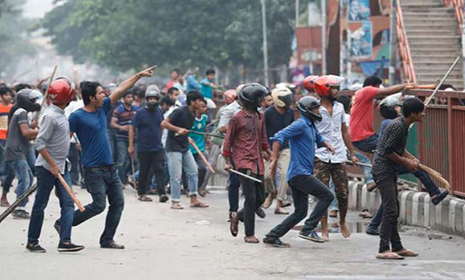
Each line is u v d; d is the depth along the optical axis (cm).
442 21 4828
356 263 1797
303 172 1992
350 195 2734
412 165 1848
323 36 6053
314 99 2011
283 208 2661
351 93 2958
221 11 9950
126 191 3397
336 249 1978
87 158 1953
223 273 1686
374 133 2566
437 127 2334
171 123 2809
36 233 1938
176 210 2781
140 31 10188
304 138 2005
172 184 2828
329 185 2367
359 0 4978
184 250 1970
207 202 3027
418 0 4959
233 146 2097
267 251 1953
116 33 10381
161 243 2084
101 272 1688
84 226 2355
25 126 2514
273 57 9725
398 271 1706
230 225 2359
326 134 2141
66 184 1894
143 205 2917
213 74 4391
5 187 2888
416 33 4788
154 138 3012
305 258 1858
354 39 5000
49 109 1906
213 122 3156
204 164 3194
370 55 4994
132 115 3478
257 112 2103
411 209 2359
